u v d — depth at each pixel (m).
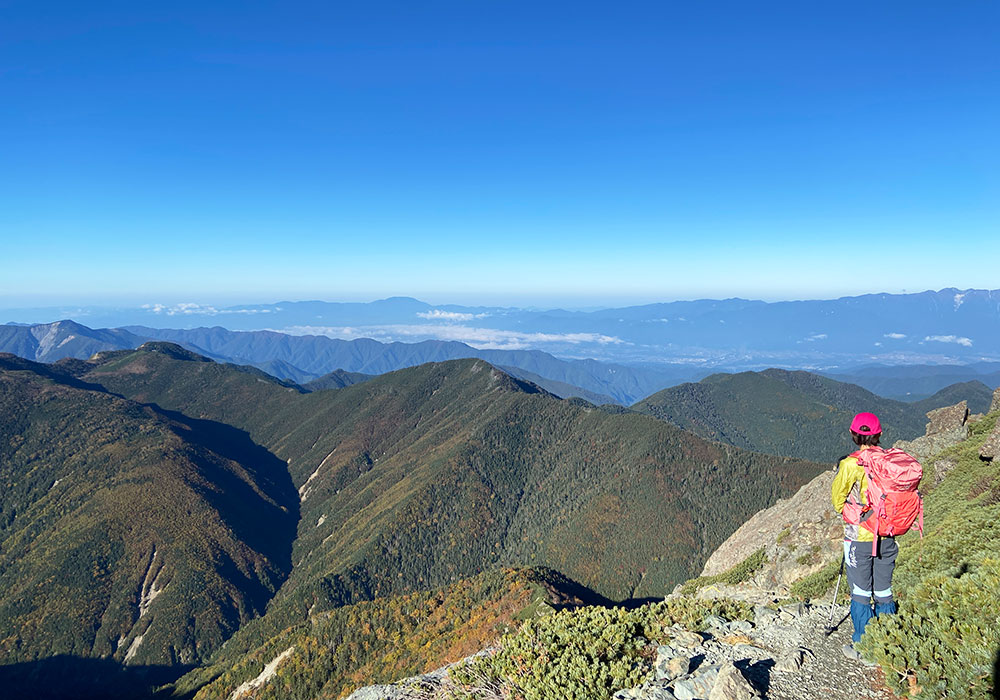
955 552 12.75
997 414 35.56
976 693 7.11
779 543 33.00
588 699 8.41
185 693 145.88
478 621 92.25
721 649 9.64
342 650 102.19
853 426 9.17
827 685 8.33
